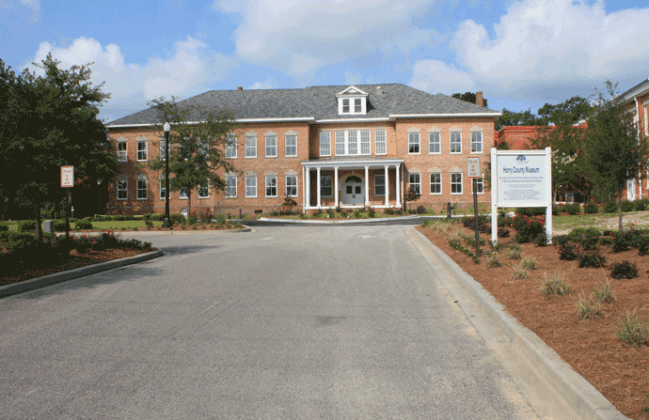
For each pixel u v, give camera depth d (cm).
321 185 3941
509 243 1155
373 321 584
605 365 371
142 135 3981
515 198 1150
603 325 465
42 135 1363
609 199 2114
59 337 520
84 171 1500
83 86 1546
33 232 2022
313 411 339
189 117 3753
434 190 3806
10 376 406
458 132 3806
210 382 394
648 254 819
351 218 3259
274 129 3881
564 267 793
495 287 698
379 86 4341
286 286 815
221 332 539
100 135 1591
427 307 652
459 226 1716
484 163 3750
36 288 801
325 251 1338
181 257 1230
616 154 1195
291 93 4338
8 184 1241
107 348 482
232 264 1084
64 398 362
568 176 2791
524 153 1145
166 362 441
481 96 4256
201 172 2719
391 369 421
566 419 321
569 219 1780
